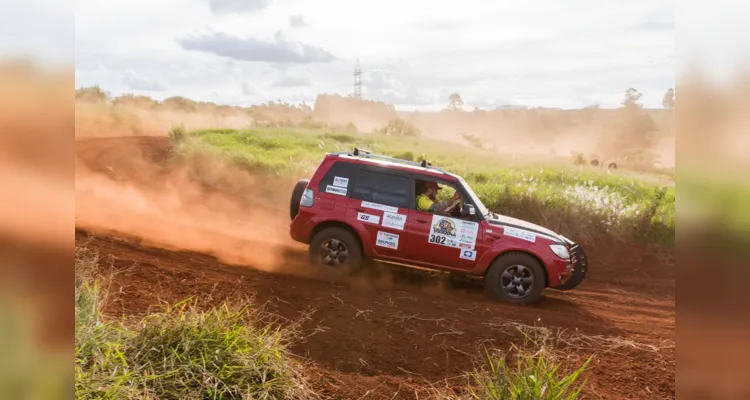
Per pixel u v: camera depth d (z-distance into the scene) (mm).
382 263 8977
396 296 7453
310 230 8258
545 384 4445
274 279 7484
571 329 6996
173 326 4539
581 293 9281
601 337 6785
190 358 4289
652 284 10531
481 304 7688
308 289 7277
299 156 18125
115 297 5777
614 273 11102
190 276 6980
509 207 13617
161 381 4012
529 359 4875
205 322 4707
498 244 8039
